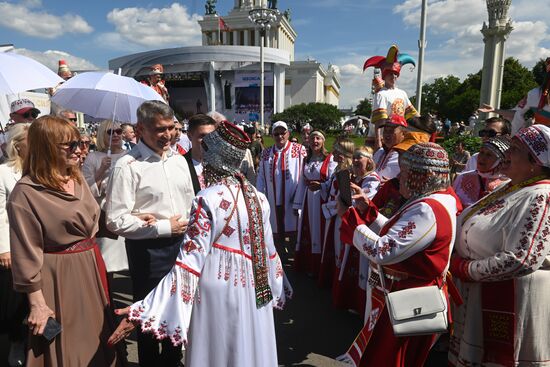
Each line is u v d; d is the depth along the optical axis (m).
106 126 3.87
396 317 1.88
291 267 5.29
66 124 2.01
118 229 2.25
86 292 2.09
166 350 2.65
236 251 1.84
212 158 1.86
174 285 1.70
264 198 2.09
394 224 2.03
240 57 43.84
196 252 1.75
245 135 1.89
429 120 3.00
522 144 1.98
